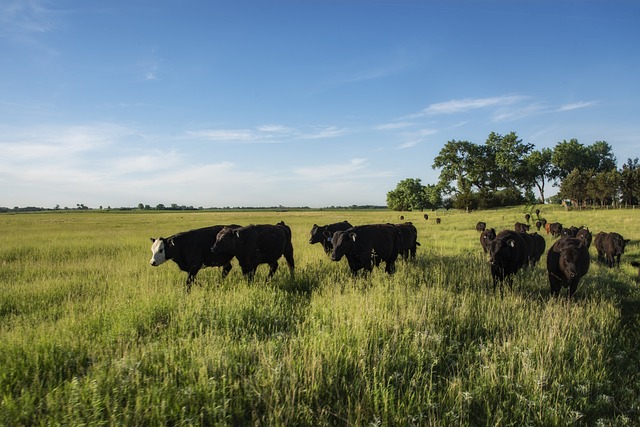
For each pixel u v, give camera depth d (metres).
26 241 21.03
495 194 75.31
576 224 30.70
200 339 5.31
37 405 4.03
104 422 3.68
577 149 90.12
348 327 5.68
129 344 5.51
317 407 4.06
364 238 10.88
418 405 4.20
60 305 7.94
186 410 3.99
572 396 4.55
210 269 11.52
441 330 5.92
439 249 17.28
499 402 4.37
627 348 5.99
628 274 11.67
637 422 4.23
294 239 21.22
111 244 19.34
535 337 5.73
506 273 9.84
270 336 6.07
